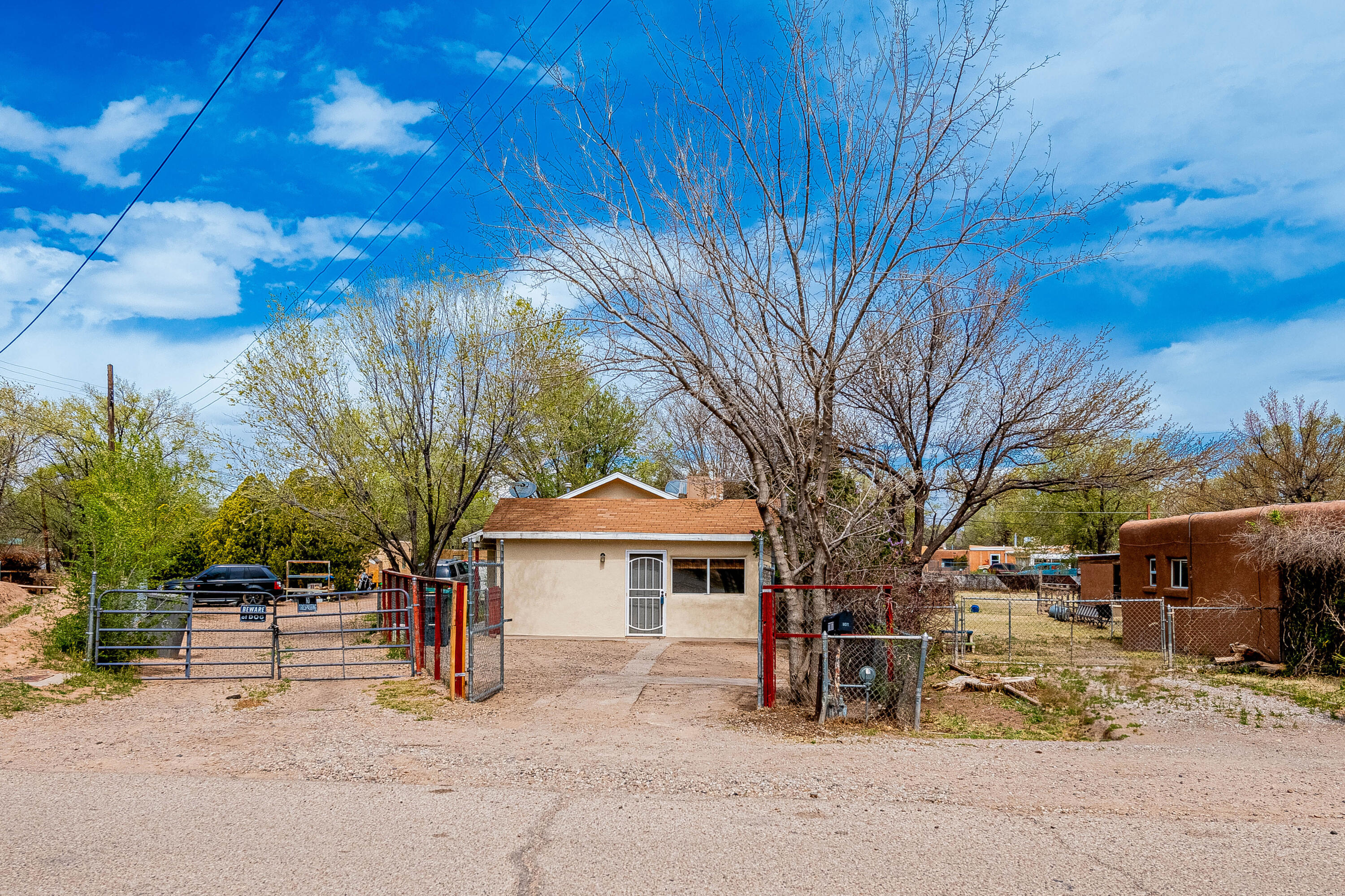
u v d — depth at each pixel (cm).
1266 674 1438
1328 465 3045
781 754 818
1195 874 468
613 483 2564
